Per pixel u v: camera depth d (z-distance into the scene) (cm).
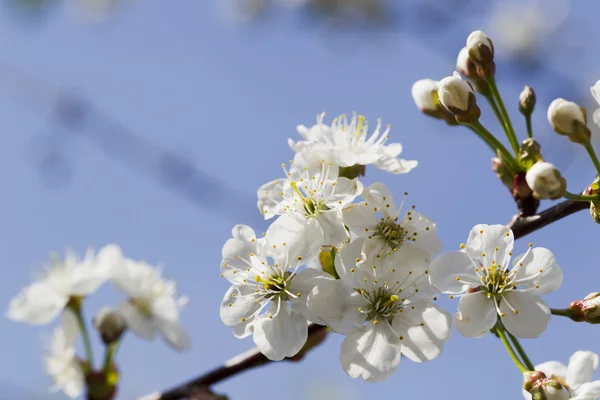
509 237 46
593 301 46
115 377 52
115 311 53
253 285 46
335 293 45
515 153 47
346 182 47
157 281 54
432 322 45
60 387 53
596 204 46
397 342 45
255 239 46
